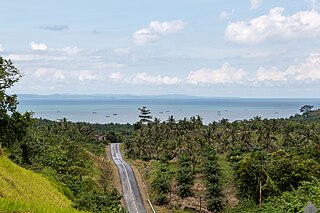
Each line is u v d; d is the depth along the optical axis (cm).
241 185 6831
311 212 1745
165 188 7519
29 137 5475
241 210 6162
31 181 2775
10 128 4403
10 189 2075
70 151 8231
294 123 12025
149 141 11581
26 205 1220
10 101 4356
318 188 4400
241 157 8569
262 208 5441
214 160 8138
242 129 10444
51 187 3077
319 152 7500
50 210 1303
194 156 8569
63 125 11531
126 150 12500
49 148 6944
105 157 11688
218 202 6706
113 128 18362
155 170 8969
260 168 6316
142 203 7250
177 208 6956
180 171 7938
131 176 9162
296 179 6334
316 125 11475
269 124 11294
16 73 4366
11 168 2770
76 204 3312
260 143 9519
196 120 12744
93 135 13938
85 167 8038
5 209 1144
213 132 10675
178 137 11000
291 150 8000
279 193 6112
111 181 8581
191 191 7419
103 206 4500
